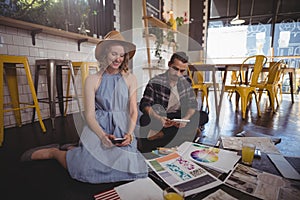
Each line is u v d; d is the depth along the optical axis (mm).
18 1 1979
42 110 2264
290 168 1079
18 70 1994
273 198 826
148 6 3686
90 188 914
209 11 5504
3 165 1140
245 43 5406
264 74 3295
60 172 1054
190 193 851
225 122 2080
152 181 947
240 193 861
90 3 2752
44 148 1312
